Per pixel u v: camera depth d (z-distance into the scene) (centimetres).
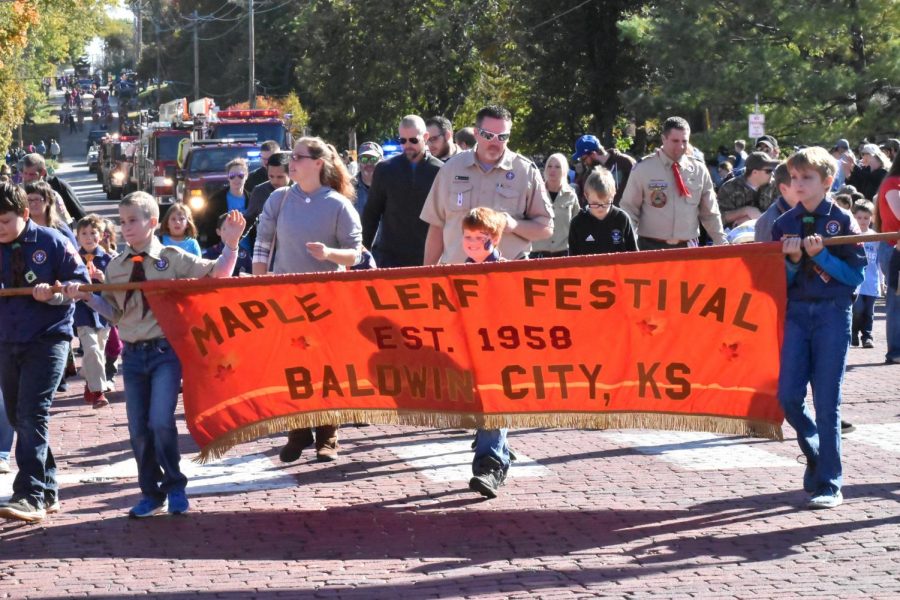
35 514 772
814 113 3550
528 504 804
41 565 693
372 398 789
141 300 773
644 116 3941
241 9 10138
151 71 11900
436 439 1027
